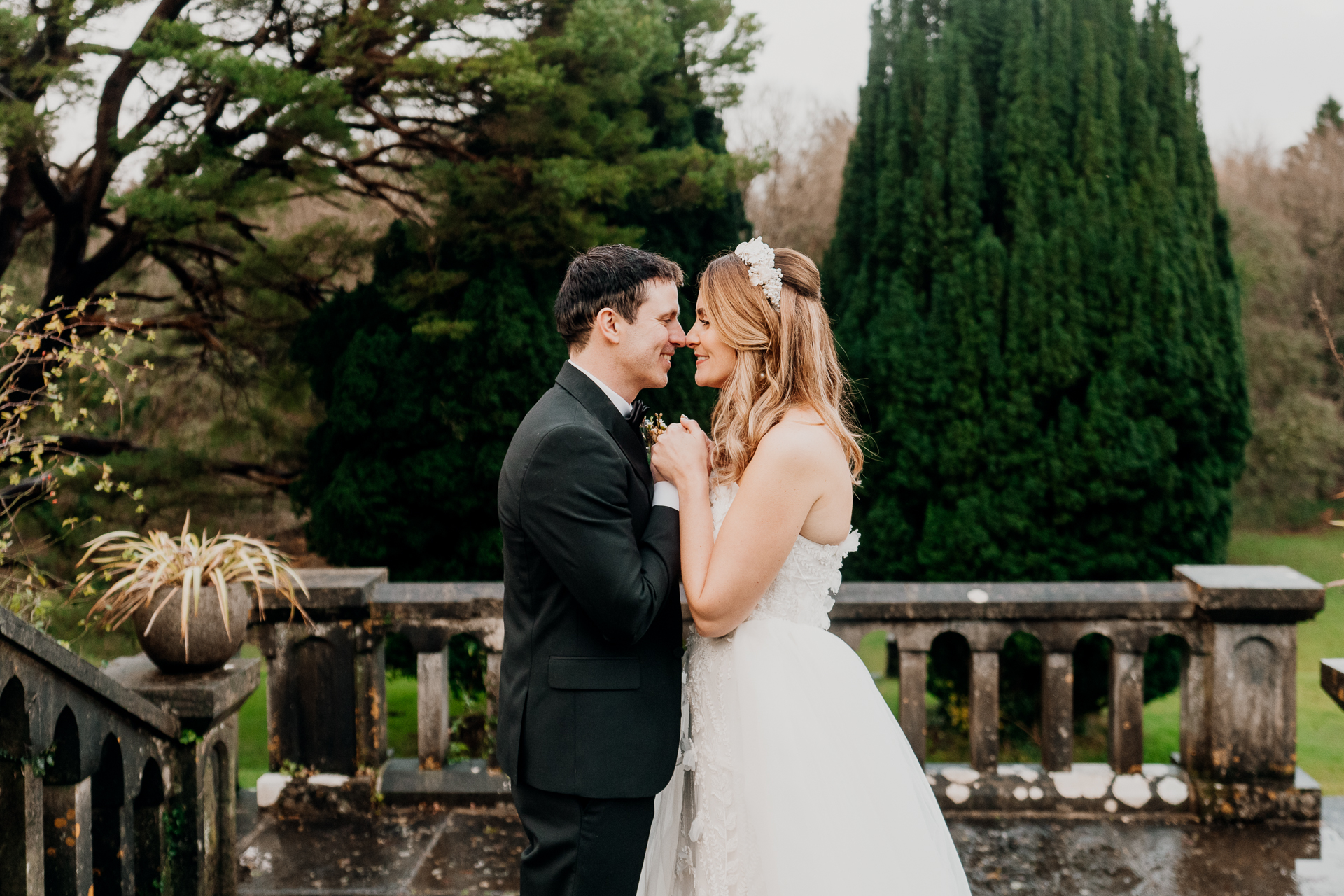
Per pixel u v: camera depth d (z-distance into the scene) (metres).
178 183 5.96
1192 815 3.26
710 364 2.02
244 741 7.21
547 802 1.80
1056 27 6.30
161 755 2.23
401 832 3.16
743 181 7.34
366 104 6.84
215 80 5.89
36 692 1.69
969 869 2.91
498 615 3.36
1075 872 2.88
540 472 1.71
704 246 7.91
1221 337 6.25
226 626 2.38
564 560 1.69
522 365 6.80
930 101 6.55
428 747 3.39
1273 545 15.41
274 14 6.54
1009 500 6.22
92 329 6.58
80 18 5.70
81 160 7.16
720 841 1.88
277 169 6.73
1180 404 6.04
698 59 7.55
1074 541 6.23
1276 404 15.54
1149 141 6.22
